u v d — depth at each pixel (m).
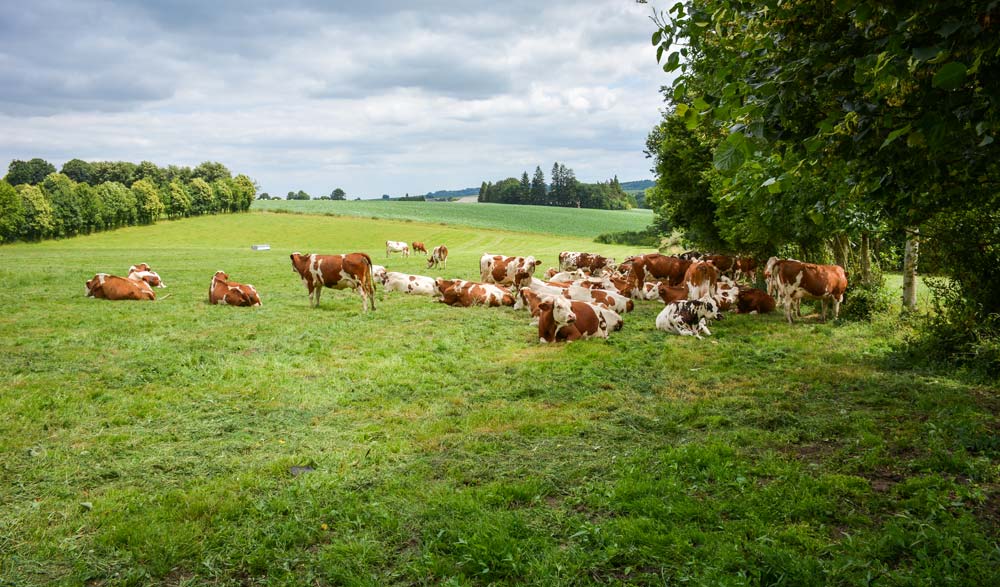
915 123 3.29
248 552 4.18
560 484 5.20
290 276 25.50
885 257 19.11
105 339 11.50
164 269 28.75
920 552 3.76
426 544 4.20
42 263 32.25
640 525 4.29
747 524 4.27
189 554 4.16
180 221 94.69
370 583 3.74
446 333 12.42
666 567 3.82
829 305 14.91
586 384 8.52
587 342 11.45
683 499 4.68
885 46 3.16
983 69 2.97
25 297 17.25
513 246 65.94
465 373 9.23
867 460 5.30
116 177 133.25
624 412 7.22
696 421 6.76
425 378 8.90
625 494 4.82
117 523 4.55
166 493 5.10
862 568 3.68
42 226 76.94
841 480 4.92
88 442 6.29
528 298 14.41
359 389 8.36
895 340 11.01
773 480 5.06
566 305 11.32
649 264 18.86
